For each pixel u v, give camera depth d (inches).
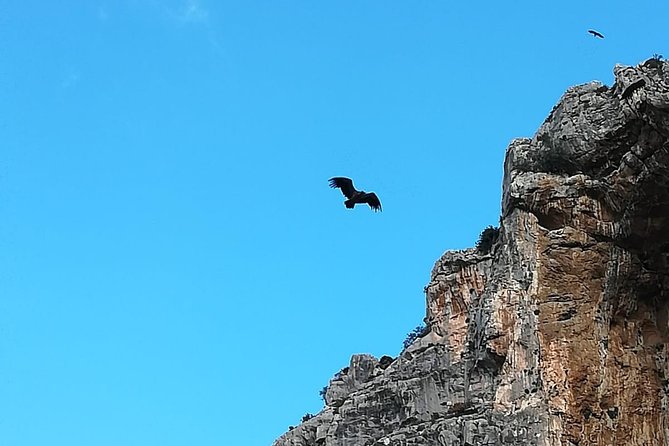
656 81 2471.7
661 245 2598.4
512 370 2640.3
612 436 2541.8
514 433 2536.9
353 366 3371.1
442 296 3070.9
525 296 2669.8
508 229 2765.7
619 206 2618.1
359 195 1589.6
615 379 2573.8
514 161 2807.6
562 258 2655.0
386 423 2947.8
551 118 2807.6
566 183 2677.2
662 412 2566.4
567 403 2549.2
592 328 2608.3
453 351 2945.4
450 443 2635.3
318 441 3031.5
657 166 2482.8
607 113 2625.5
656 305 2640.3
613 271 2623.0
